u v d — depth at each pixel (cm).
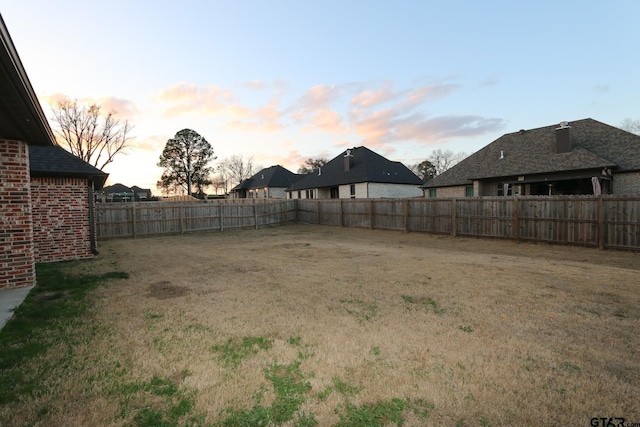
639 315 396
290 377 259
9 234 550
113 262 809
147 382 251
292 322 380
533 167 1822
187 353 301
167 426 200
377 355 296
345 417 210
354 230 1647
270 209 2006
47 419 204
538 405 221
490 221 1170
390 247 1063
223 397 232
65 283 580
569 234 976
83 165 891
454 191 2334
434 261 783
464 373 263
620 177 1584
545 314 402
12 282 549
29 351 301
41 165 814
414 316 399
